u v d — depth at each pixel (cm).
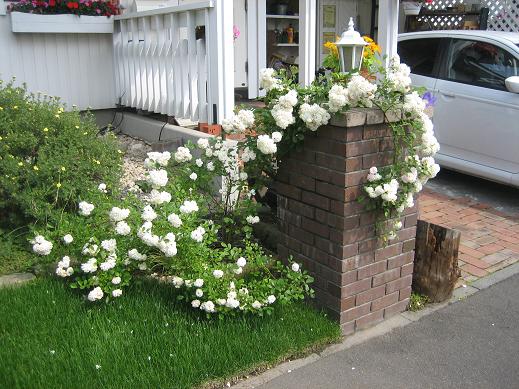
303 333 323
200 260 323
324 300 345
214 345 300
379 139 319
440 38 677
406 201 327
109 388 264
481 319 369
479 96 611
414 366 313
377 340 339
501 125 593
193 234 313
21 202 394
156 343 298
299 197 348
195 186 376
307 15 644
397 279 362
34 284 345
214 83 561
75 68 736
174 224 313
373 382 297
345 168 310
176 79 629
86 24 707
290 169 351
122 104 757
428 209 591
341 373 304
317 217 337
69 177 416
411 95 316
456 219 563
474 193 646
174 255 316
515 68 592
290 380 296
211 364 289
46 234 346
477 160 627
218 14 541
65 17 688
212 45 553
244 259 326
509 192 650
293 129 329
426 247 383
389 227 339
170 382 274
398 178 327
